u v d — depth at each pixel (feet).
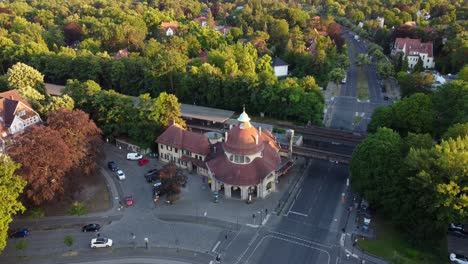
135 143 425.28
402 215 283.59
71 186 322.55
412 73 555.28
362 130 460.96
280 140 410.72
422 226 271.90
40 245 282.15
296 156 409.69
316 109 469.98
